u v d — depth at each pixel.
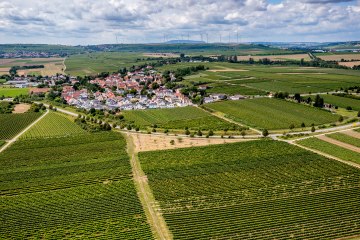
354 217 127.00
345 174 161.38
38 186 157.75
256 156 186.50
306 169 168.00
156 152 197.38
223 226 123.12
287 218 127.06
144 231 120.56
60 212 134.38
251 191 148.00
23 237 119.38
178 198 143.62
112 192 149.88
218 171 169.25
